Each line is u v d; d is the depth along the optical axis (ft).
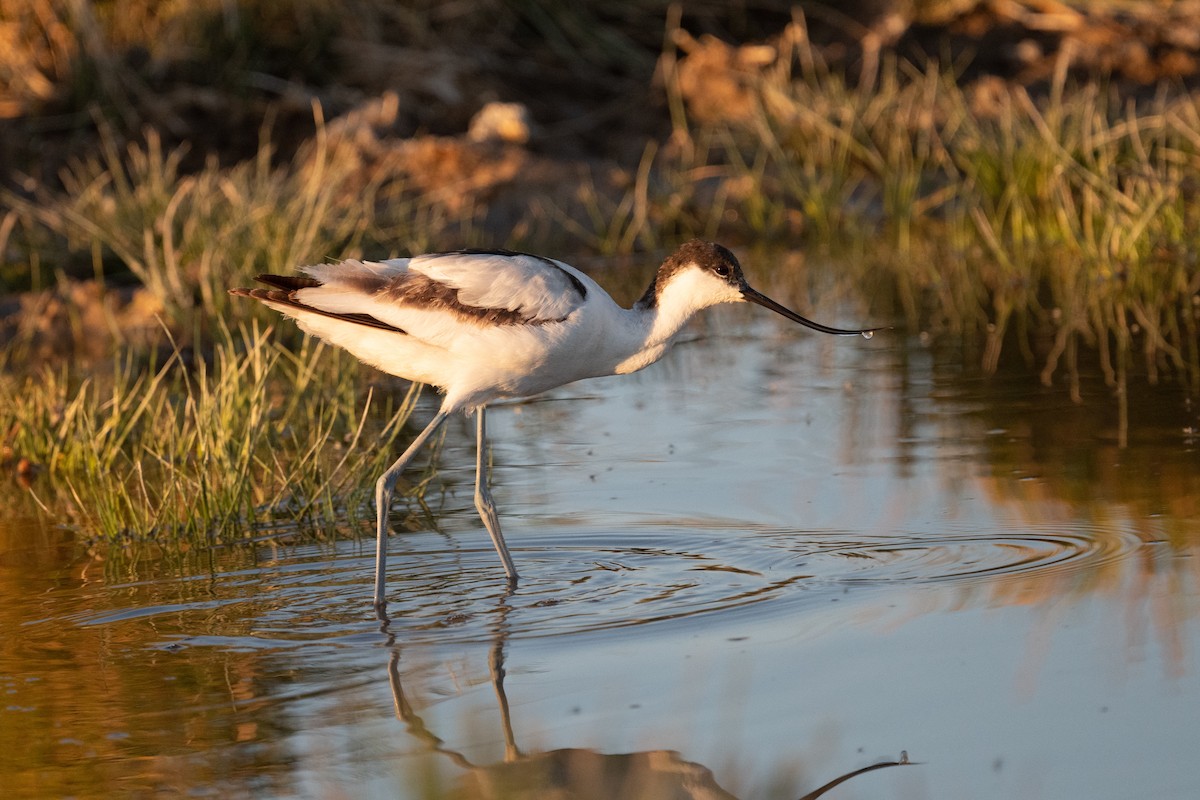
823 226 63.87
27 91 67.36
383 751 21.65
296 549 31.30
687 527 31.24
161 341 48.57
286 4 70.95
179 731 22.38
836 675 23.39
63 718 22.86
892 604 26.18
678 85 71.20
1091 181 57.52
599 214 62.03
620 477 34.99
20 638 26.32
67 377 46.32
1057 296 51.31
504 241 60.29
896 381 42.09
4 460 39.81
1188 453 33.60
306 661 24.90
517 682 23.75
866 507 31.65
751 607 26.43
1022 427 36.55
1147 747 20.65
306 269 29.53
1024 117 67.36
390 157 63.87
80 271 55.36
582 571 29.04
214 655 25.29
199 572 29.91
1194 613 24.88
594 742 21.71
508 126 67.26
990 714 21.84
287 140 65.92
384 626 26.45
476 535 31.65
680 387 43.60
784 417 39.40
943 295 52.65
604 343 30.22
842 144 66.59
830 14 76.69
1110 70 71.00
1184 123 60.23
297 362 41.14
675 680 23.49
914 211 64.64
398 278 29.35
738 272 30.91
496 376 29.45
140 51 68.85
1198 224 54.34
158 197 56.44
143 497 35.19
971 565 27.91
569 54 74.38
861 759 20.79
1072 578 26.78
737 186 65.41
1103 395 39.04
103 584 29.32
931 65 70.33
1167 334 45.27
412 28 72.74
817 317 50.42
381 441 38.88
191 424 39.83
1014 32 74.23
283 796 20.42
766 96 70.03
